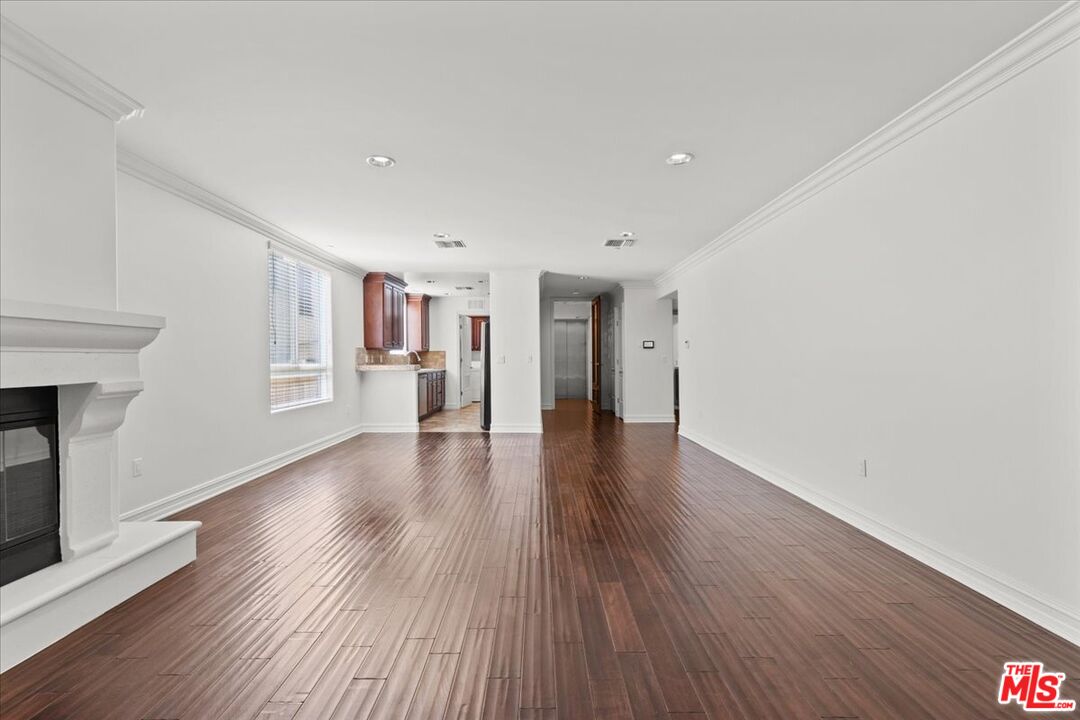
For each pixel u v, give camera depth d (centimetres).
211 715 167
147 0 189
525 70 240
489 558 300
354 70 239
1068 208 207
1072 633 207
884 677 186
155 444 366
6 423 215
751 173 374
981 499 249
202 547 317
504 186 398
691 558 298
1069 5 196
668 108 277
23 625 197
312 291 645
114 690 180
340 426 718
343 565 290
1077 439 206
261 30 209
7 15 198
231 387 458
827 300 377
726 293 580
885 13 200
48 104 230
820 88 257
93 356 236
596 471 529
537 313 788
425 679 187
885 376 316
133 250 346
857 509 347
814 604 242
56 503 237
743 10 198
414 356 1041
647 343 921
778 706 171
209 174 370
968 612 232
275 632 219
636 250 639
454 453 631
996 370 240
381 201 434
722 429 602
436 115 283
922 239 284
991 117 240
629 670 192
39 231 227
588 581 268
